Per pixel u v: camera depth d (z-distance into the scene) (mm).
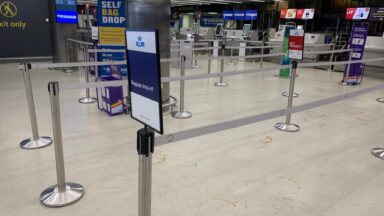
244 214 2029
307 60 9820
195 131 1666
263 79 7297
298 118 4223
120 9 5195
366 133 3680
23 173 2484
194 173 2559
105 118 3939
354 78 6855
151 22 3867
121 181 2396
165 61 3930
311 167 2734
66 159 2744
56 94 1969
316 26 14125
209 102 4938
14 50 8523
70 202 2084
